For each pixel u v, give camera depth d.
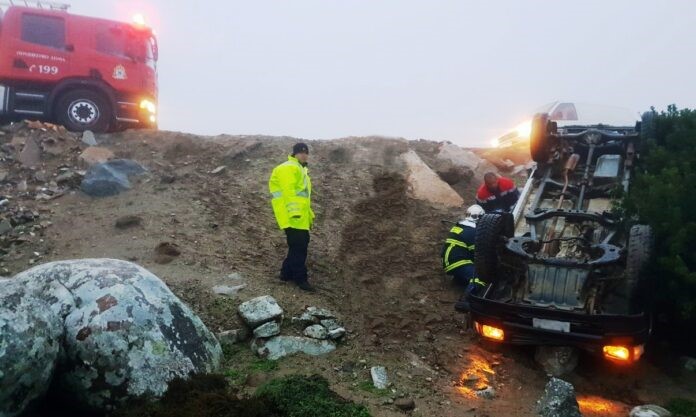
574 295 5.18
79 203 8.04
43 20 10.45
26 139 9.52
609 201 6.79
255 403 3.83
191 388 4.00
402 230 8.38
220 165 9.78
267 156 10.22
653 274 5.27
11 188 8.28
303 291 6.33
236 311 5.54
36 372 3.42
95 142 10.19
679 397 4.89
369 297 6.59
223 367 4.69
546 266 5.39
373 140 11.14
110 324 3.99
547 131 7.30
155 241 7.00
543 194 7.19
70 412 4.00
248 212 8.25
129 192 8.44
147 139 10.57
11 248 6.81
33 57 10.36
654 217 5.47
